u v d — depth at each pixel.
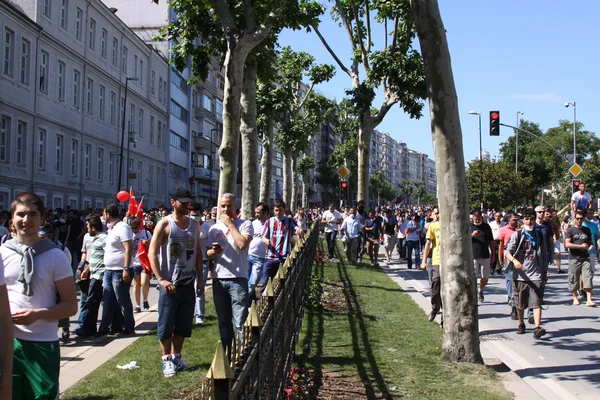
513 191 57.72
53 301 3.98
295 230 10.98
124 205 42.34
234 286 7.08
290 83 33.62
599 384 7.05
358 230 21.56
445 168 7.76
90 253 9.00
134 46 44.72
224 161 12.30
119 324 9.15
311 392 6.21
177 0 14.02
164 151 52.72
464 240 7.75
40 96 30.69
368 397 6.10
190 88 59.44
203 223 8.00
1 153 27.45
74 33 34.59
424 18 7.73
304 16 13.45
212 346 8.10
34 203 3.99
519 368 7.79
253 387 3.75
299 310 8.63
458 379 6.91
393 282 16.61
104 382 6.37
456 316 7.73
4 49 27.28
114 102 41.47
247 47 12.24
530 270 9.91
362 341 8.73
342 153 61.97
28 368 3.83
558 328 10.55
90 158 37.44
